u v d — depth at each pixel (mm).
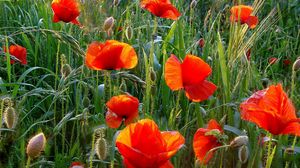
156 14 1660
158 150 944
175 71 1206
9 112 1138
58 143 1451
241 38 1575
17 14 2133
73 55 1792
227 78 1426
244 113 1078
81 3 1705
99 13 1740
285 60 1998
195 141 1119
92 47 1252
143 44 1789
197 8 2664
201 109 1375
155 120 1353
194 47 1830
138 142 950
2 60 1725
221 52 1432
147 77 1346
